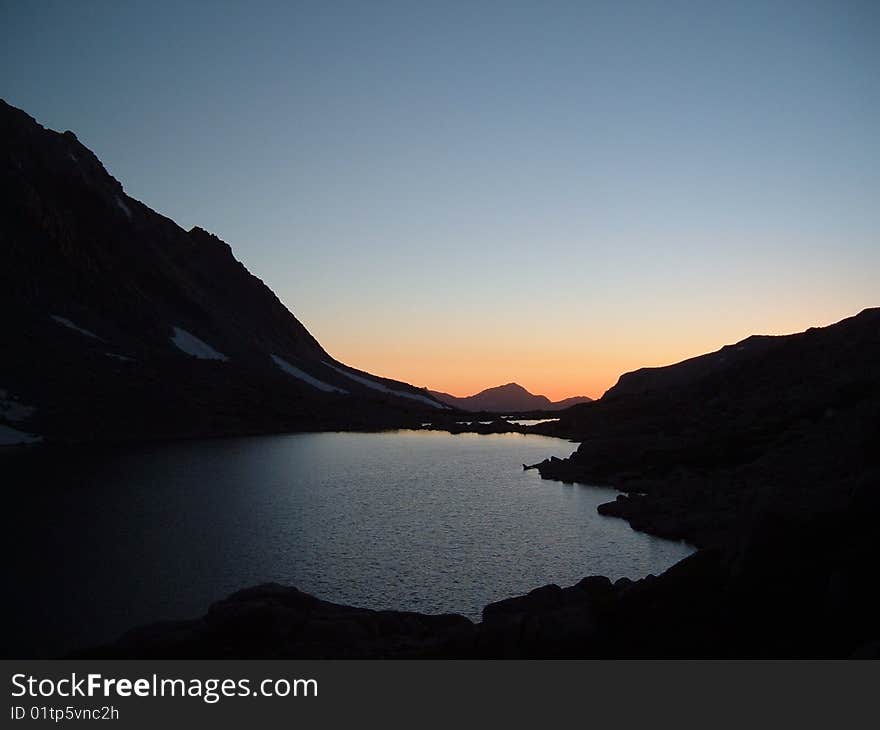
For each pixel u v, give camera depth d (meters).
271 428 135.00
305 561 40.00
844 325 103.81
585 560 40.56
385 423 163.00
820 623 19.09
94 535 45.22
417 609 31.80
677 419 86.94
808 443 55.62
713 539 43.06
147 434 110.62
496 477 78.56
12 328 122.25
